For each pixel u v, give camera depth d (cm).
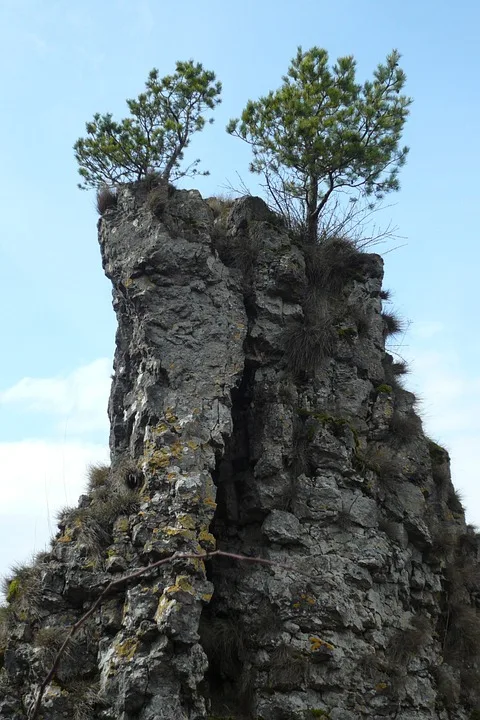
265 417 1748
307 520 1684
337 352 1861
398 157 2206
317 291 1919
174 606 1440
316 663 1562
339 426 1756
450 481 2042
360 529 1694
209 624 1627
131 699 1406
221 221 1989
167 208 1820
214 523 1741
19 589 1588
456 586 1852
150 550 1499
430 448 2017
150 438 1644
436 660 1692
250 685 1559
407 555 1747
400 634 1653
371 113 2158
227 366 1725
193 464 1590
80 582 1528
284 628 1581
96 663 1486
